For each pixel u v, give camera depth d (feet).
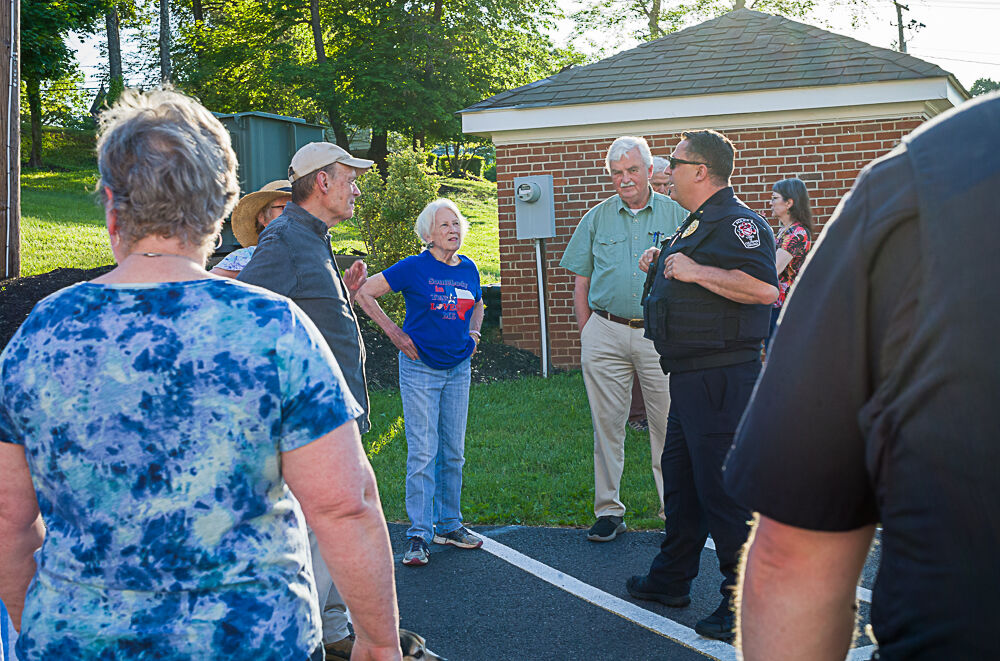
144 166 4.94
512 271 33.35
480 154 152.76
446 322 14.99
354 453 5.04
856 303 3.24
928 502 2.94
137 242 5.06
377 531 5.14
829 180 30.83
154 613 4.56
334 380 5.02
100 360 4.66
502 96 33.45
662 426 15.61
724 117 31.45
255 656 4.62
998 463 2.80
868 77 29.71
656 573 12.83
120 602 4.58
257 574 4.76
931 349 2.96
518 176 33.12
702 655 11.17
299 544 5.12
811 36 33.42
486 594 13.48
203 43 110.22
